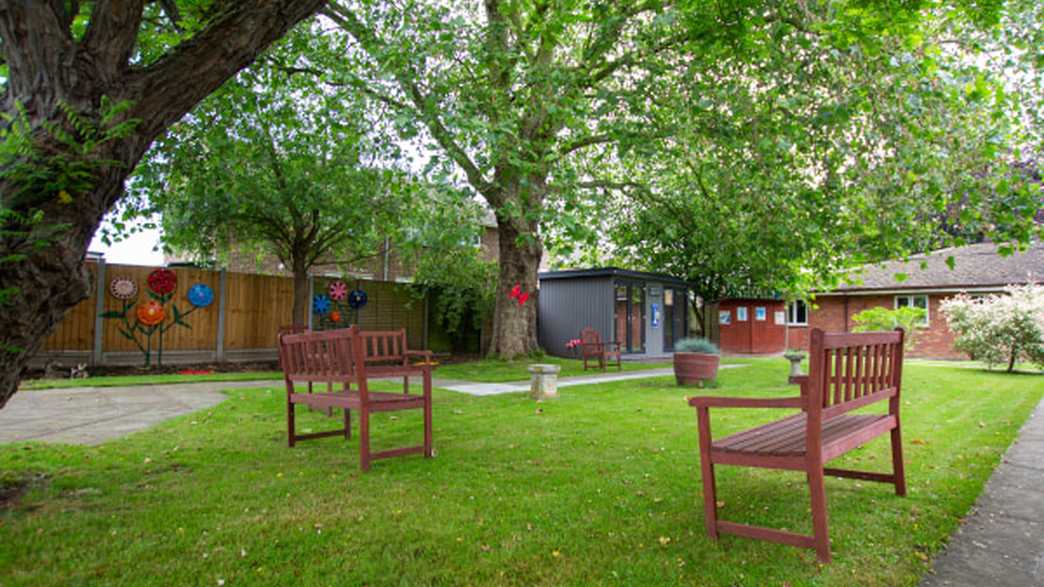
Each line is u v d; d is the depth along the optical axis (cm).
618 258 2208
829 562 279
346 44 1116
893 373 398
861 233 839
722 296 2289
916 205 712
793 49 738
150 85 341
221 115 1052
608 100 838
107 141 322
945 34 784
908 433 613
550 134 1219
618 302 1844
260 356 1484
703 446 314
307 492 386
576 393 942
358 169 1221
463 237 1111
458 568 272
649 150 842
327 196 1221
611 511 352
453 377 1195
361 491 389
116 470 437
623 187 1547
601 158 1432
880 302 2375
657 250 2197
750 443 317
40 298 311
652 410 747
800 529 324
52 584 251
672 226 1506
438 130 879
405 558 281
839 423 369
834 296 2484
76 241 321
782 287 1264
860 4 596
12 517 332
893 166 694
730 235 1152
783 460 293
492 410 747
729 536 314
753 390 996
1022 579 266
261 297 1489
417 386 1018
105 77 328
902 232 773
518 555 286
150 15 681
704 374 1046
